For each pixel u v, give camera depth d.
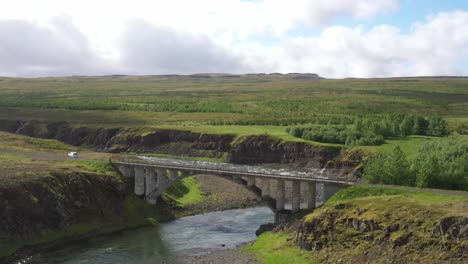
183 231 123.75
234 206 150.62
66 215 118.25
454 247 76.75
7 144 177.25
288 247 96.81
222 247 108.69
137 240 115.69
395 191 100.62
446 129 191.25
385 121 189.75
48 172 125.94
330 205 102.38
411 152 151.75
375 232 86.75
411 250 80.25
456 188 107.69
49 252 105.94
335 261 85.50
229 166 152.88
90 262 99.88
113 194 133.62
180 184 160.38
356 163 159.88
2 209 108.44
